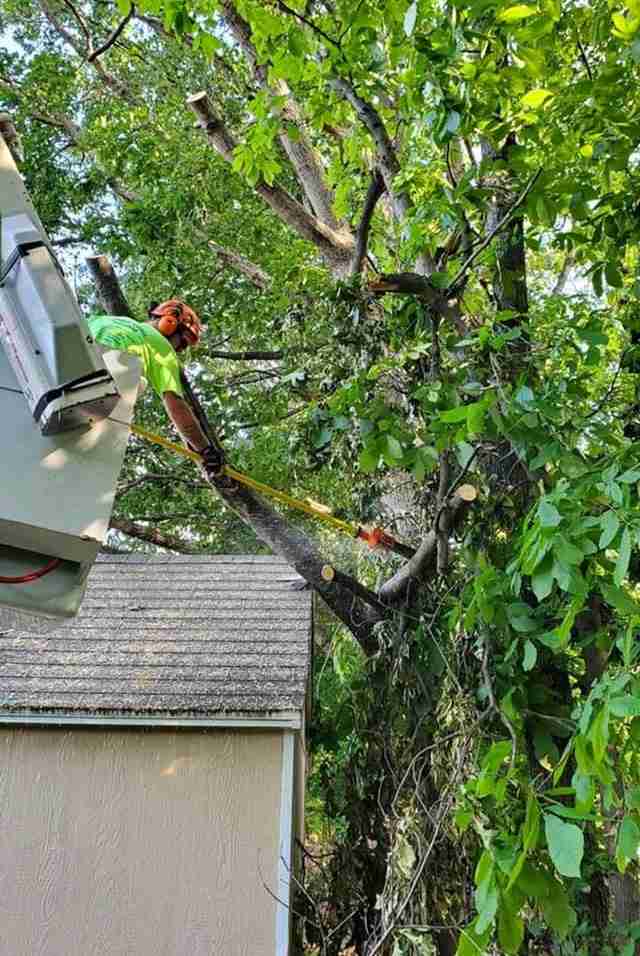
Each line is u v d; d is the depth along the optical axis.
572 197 3.68
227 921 4.70
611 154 3.67
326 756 6.51
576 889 3.19
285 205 6.24
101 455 1.59
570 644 3.30
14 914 4.73
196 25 5.06
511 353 3.42
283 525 4.53
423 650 3.98
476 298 4.23
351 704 4.44
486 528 3.64
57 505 1.52
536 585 2.38
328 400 3.71
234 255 9.98
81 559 1.54
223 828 4.88
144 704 4.95
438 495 3.75
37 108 11.54
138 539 14.15
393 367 3.77
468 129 3.59
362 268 5.26
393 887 3.59
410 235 4.17
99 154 10.27
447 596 3.65
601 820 2.09
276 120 5.24
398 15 4.04
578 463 2.81
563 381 3.17
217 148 6.03
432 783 3.75
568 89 3.35
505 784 2.31
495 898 2.00
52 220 11.24
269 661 5.43
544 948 3.23
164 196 9.67
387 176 4.68
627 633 2.23
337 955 4.29
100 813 4.92
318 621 7.59
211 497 13.20
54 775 4.99
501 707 3.10
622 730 2.45
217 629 5.97
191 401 3.76
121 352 1.75
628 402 3.86
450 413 2.81
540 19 3.23
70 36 11.01
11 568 1.55
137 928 4.70
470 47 3.63
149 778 4.98
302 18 4.29
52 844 4.86
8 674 5.30
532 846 1.95
